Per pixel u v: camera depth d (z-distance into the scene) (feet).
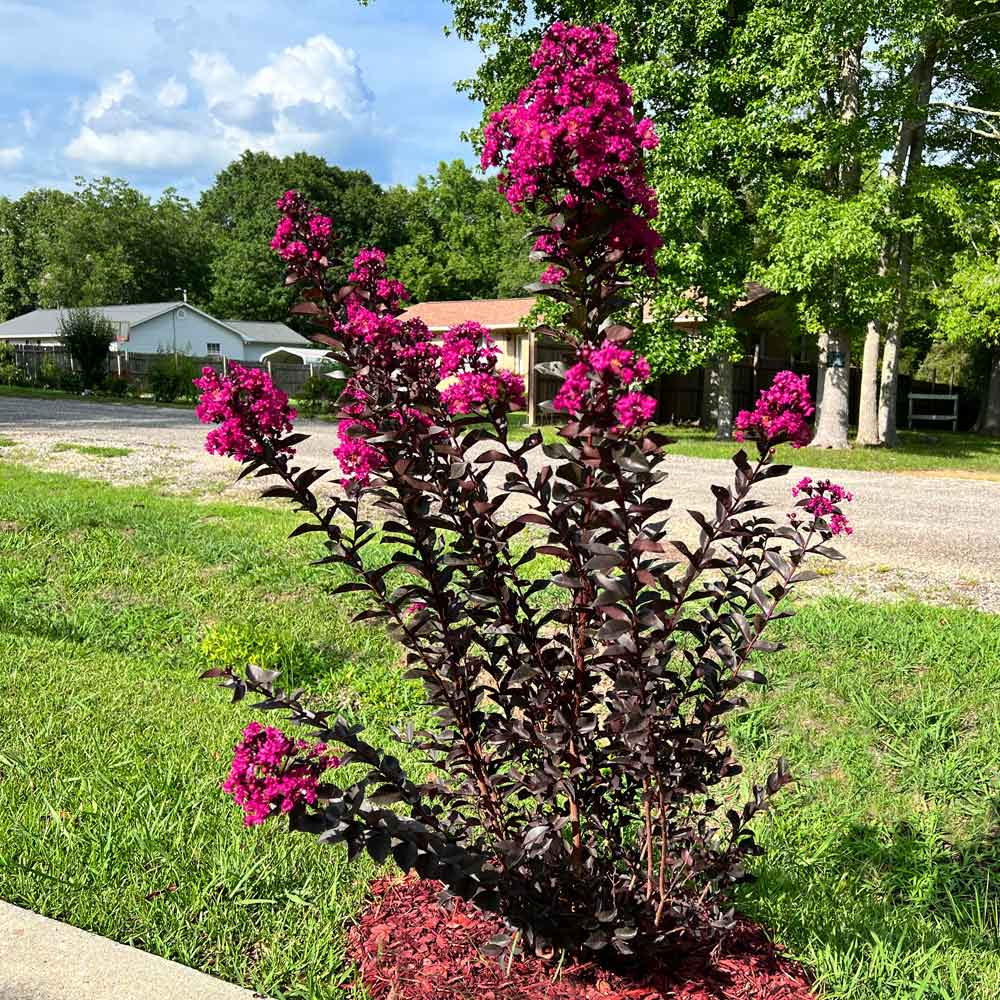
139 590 20.71
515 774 8.02
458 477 6.87
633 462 5.80
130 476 38.09
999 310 56.75
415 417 7.05
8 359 124.16
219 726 13.37
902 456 58.08
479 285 172.04
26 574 21.02
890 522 32.83
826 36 51.19
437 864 6.75
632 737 6.93
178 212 226.99
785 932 8.90
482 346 7.16
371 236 180.04
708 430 82.48
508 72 63.93
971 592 22.82
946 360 109.60
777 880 10.10
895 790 12.88
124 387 111.96
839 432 63.77
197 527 26.37
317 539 24.85
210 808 10.57
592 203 6.50
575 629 7.49
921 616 19.69
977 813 12.19
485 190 181.27
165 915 8.37
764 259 69.41
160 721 13.39
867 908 9.92
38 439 51.60
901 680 15.89
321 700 15.28
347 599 20.47
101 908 8.40
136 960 7.49
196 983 7.25
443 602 7.61
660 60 59.06
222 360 123.95
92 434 56.49
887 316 62.95
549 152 6.25
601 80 6.50
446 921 8.51
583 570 6.72
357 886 9.18
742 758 13.64
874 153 55.31
